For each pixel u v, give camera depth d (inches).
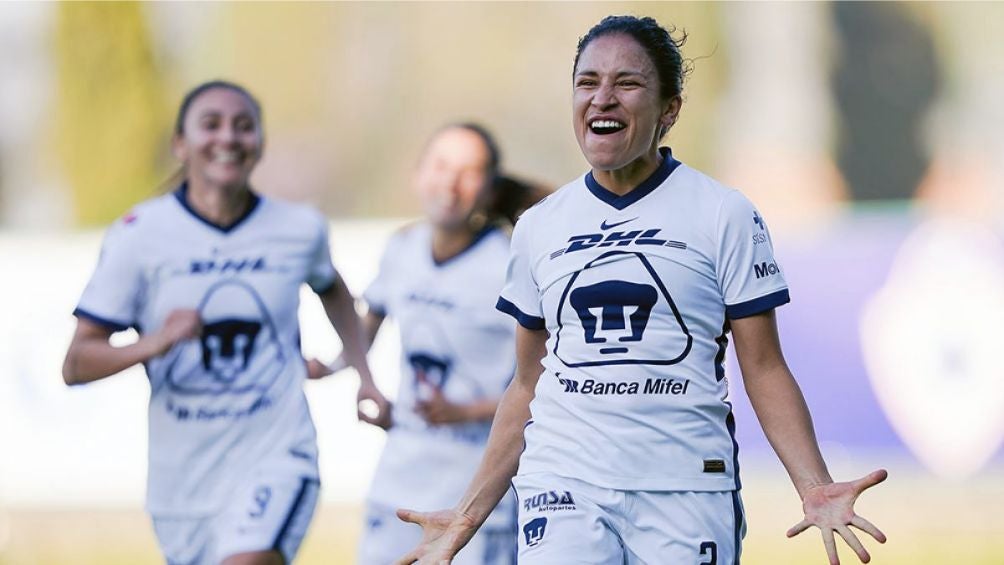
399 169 2404.0
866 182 2159.2
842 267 1534.2
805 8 2229.3
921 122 2159.2
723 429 569.0
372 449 1517.0
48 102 2415.1
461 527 590.9
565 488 564.1
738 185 2197.3
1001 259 1507.1
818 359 1520.7
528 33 2413.9
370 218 2395.4
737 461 576.1
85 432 1555.1
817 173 2180.1
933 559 1228.5
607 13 2383.1
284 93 2433.6
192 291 832.3
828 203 2150.6
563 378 572.4
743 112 2229.3
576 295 567.2
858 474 1491.1
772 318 564.7
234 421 826.8
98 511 1524.4
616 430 561.9
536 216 590.6
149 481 836.0
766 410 563.2
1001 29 2161.7
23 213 2394.2
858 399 1507.1
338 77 2433.6
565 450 567.8
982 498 1444.4
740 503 574.9
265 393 832.3
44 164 2409.0
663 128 580.4
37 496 1545.3
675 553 556.7
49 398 1568.7
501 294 602.2
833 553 514.0
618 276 561.3
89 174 2412.6
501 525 885.8
